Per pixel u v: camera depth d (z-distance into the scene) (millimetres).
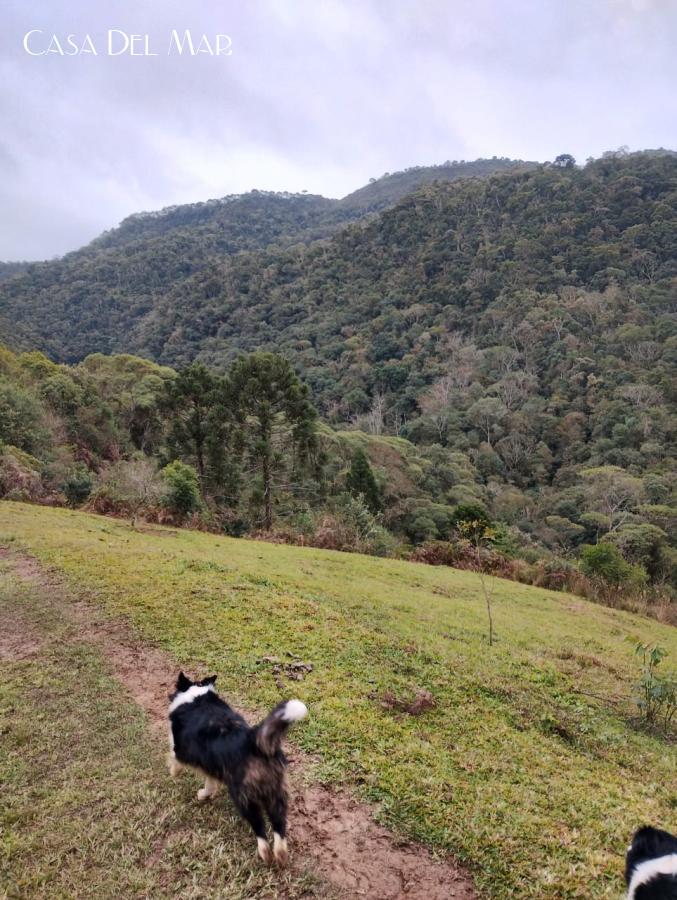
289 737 4508
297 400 27891
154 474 22203
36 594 8242
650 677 6531
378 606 9828
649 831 2889
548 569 19375
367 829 3551
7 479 20672
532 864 3348
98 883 3092
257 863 3225
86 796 3789
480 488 47906
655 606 17672
